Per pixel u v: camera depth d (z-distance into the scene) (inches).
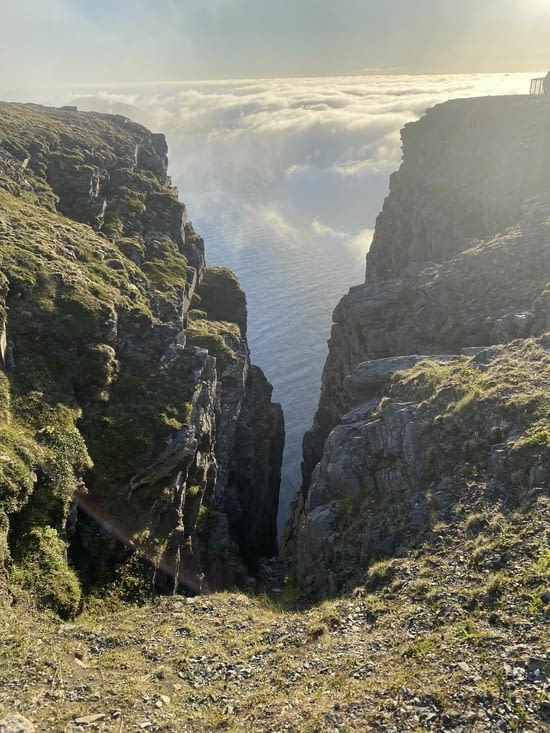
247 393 2348.7
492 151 2436.0
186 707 573.3
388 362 1460.4
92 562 969.5
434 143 2856.8
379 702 497.0
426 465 964.6
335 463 1134.4
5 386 1067.3
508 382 1008.2
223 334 2158.0
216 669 653.3
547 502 720.3
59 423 1058.1
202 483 1343.5
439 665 524.1
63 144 2650.1
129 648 722.2
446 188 2516.0
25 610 758.5
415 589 687.1
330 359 2444.6
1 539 799.7
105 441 1126.4
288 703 541.0
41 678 609.3
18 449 938.7
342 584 876.6
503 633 538.6
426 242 2488.9
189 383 1338.6
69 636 735.1
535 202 1929.1
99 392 1213.1
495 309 1496.1
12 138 2342.5
